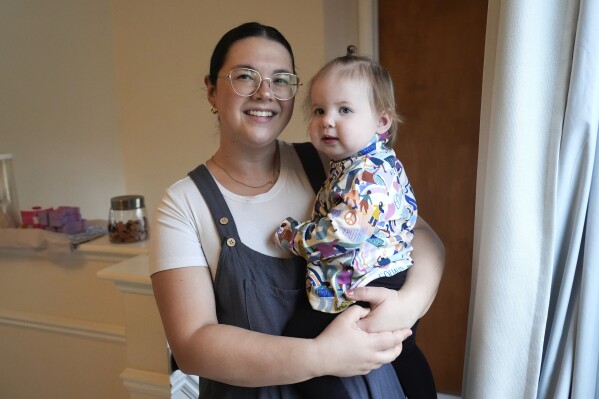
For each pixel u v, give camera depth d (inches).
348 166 40.9
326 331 36.0
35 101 132.0
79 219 82.7
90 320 77.0
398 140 96.4
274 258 41.3
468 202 94.0
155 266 39.7
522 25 34.9
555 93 36.1
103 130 132.0
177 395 58.9
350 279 39.5
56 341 79.7
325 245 38.4
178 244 39.8
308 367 34.7
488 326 38.5
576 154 36.4
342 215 37.9
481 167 42.4
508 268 37.3
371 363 36.3
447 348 100.3
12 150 130.8
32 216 81.5
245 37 41.8
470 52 89.4
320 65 94.7
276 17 97.4
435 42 91.4
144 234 76.0
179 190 41.6
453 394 100.9
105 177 134.6
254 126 41.3
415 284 40.6
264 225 42.4
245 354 35.0
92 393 79.0
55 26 128.0
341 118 41.3
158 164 119.0
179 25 108.6
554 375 39.9
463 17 89.0
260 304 40.2
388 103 42.8
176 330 37.5
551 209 36.7
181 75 111.0
